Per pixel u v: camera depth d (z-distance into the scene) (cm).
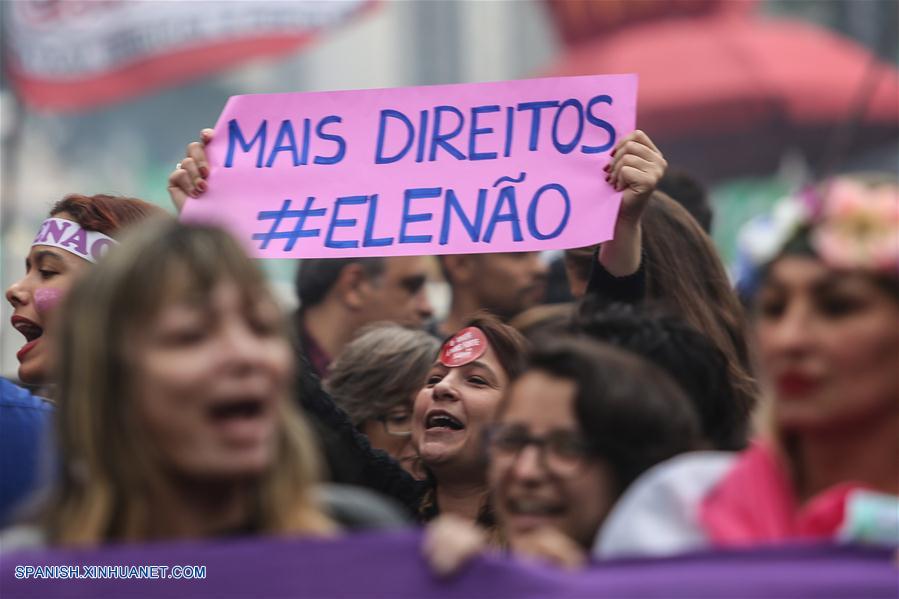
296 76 6681
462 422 984
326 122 1073
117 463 621
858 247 617
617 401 716
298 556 632
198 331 614
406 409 1125
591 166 1024
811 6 5162
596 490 717
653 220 1059
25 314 1024
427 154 1056
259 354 614
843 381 626
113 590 632
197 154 1076
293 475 649
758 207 4969
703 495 658
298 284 1478
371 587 627
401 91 1067
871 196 623
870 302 621
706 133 5122
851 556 626
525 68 6800
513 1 6806
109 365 616
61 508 647
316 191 1062
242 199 1067
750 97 5028
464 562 627
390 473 1006
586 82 1040
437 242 1038
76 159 5706
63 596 636
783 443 656
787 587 621
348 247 1047
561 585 626
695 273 1047
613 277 1009
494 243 1028
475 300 1458
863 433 637
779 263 630
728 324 1045
